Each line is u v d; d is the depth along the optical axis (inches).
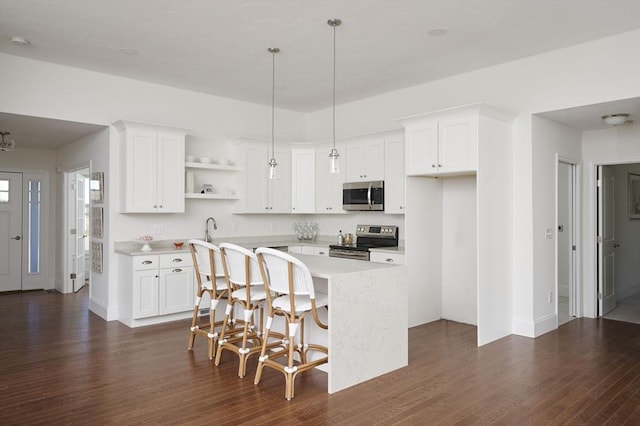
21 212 280.1
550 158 189.8
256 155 240.7
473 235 197.2
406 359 145.3
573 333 184.4
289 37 160.2
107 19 145.7
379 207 216.7
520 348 163.6
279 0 132.9
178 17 144.3
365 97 242.4
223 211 242.1
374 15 142.6
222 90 228.8
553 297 191.3
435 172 177.5
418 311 197.9
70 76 193.2
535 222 180.2
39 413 110.2
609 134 205.5
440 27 151.6
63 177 271.6
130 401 117.0
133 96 210.4
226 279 144.9
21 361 148.1
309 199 253.4
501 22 147.6
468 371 140.0
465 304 200.8
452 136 172.1
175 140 210.4
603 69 160.9
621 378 134.3
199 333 157.5
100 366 143.3
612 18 144.9
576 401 118.4
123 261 200.5
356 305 129.6
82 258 294.8
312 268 136.9
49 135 231.5
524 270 181.0
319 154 250.1
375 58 181.2
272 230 264.4
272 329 162.7
